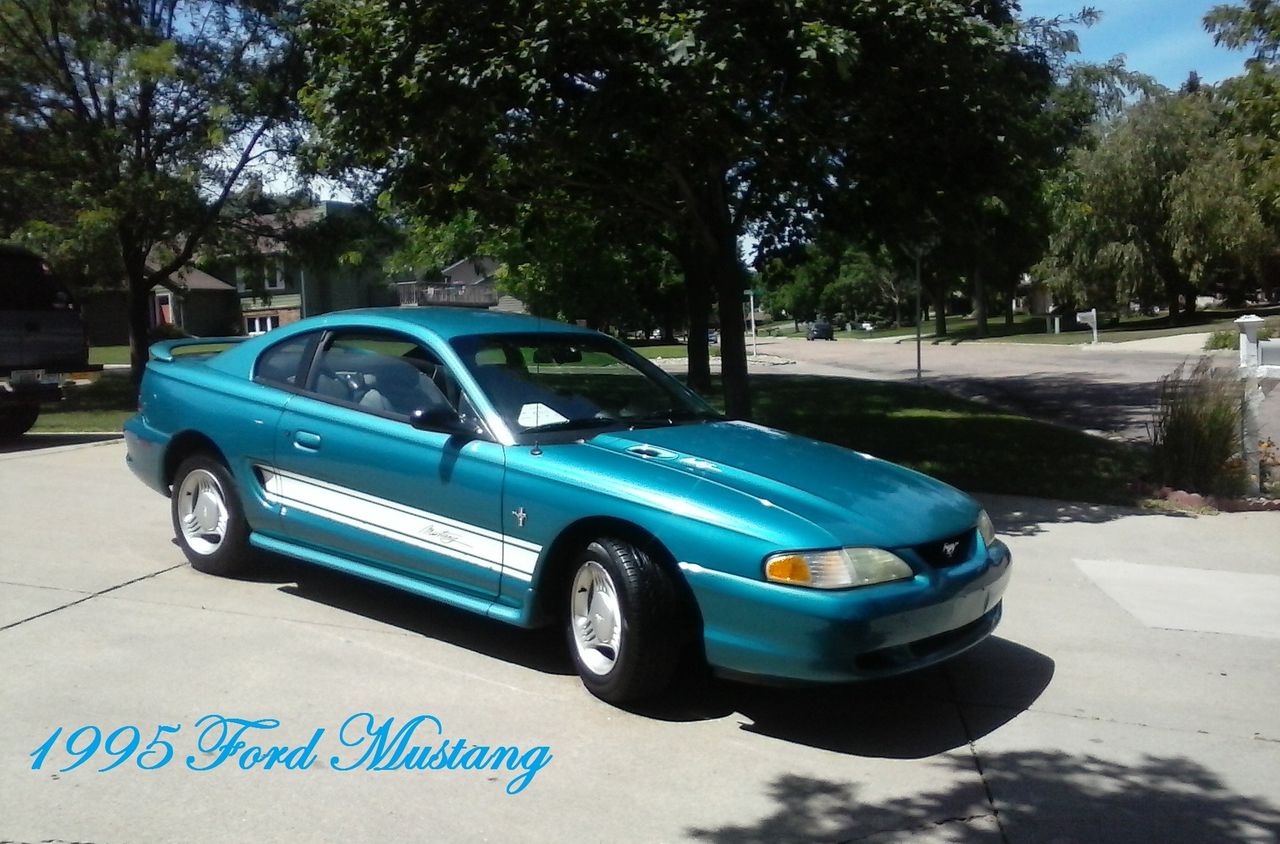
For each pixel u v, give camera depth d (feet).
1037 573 25.30
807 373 99.66
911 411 58.13
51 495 31.12
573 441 18.42
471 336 20.22
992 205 50.96
